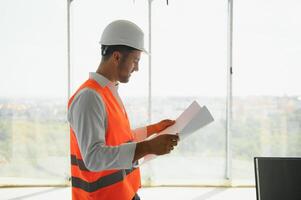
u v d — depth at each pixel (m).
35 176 3.66
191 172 3.66
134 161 1.08
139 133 1.49
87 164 1.08
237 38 3.53
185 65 3.57
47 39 3.57
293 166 0.95
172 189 3.52
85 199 1.22
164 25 3.54
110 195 1.22
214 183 3.64
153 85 3.60
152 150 1.08
